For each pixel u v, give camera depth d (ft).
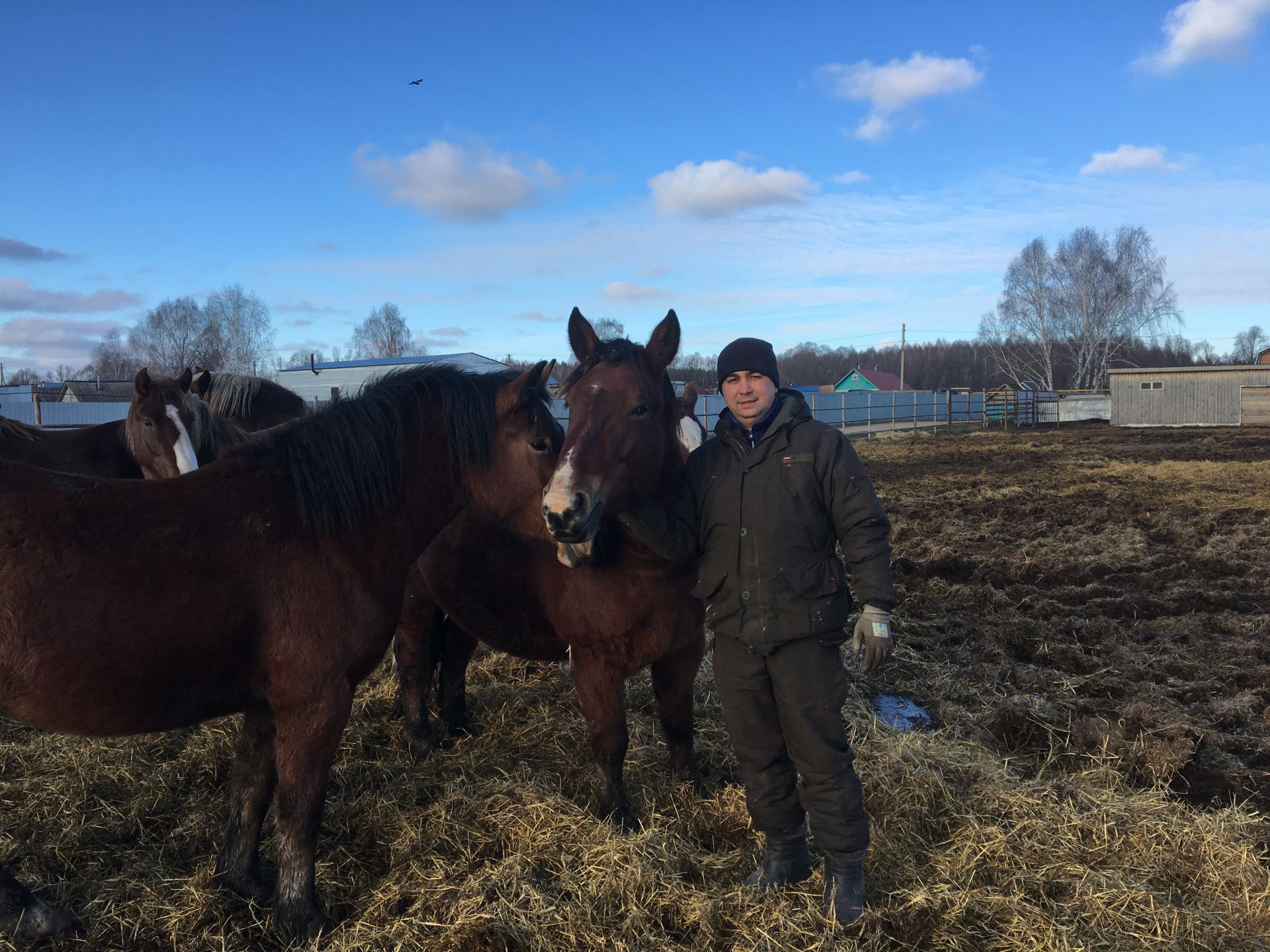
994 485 43.91
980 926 7.98
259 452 8.23
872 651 7.55
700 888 8.66
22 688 6.77
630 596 9.31
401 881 8.71
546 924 7.87
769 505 7.66
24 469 7.19
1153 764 11.50
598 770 10.02
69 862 9.23
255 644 7.66
